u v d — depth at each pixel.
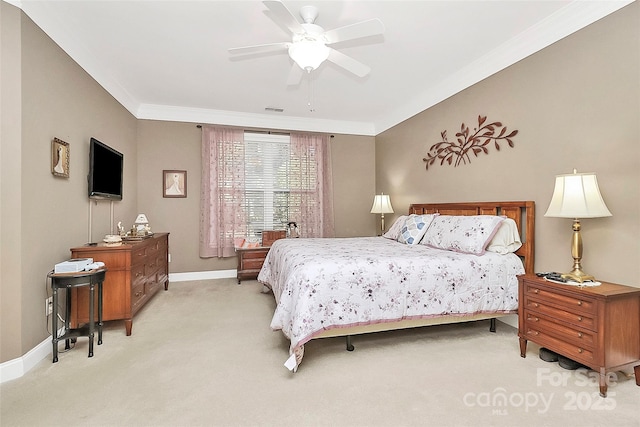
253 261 4.58
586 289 1.88
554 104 2.50
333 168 5.37
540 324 2.12
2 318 1.94
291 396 1.75
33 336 2.12
